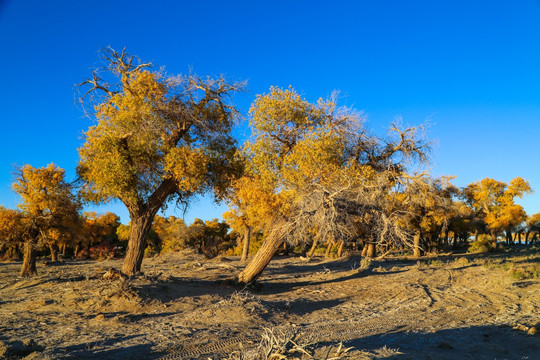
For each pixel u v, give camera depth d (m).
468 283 19.02
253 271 19.77
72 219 28.97
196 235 71.38
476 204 51.41
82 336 9.75
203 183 20.66
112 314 12.77
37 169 27.81
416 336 9.20
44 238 28.17
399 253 50.66
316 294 18.25
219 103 20.73
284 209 18.92
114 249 69.75
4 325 11.25
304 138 19.09
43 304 14.14
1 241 27.94
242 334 9.91
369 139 20.73
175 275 25.80
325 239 18.80
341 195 17.53
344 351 6.87
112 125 19.45
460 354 7.21
